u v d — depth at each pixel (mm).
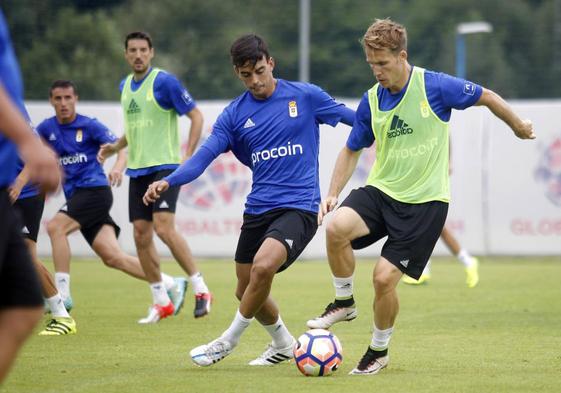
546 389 22234
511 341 30484
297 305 40875
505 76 113938
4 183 15461
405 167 24000
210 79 110438
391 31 23531
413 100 23922
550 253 61375
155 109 36125
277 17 120250
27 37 102125
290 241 24453
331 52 117562
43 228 62688
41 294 15977
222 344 24766
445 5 122438
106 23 107500
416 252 23609
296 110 25609
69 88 36656
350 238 24250
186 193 63062
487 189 61625
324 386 22609
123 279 52969
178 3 120062
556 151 61094
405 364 26031
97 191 36906
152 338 31500
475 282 48094
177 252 35812
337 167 25031
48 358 27406
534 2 126875
